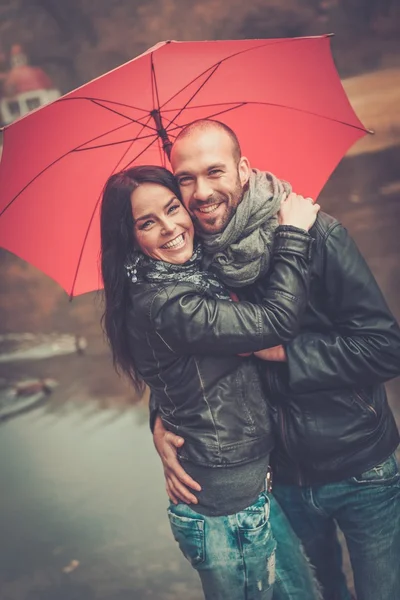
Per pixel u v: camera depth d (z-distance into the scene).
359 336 2.29
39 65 16.06
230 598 2.39
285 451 2.44
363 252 8.62
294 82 2.54
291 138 2.59
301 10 12.98
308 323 2.37
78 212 2.49
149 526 4.88
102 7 15.43
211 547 2.37
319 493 2.47
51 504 5.56
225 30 14.17
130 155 2.49
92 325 11.40
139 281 2.27
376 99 11.08
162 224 2.20
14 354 10.62
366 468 2.39
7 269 13.72
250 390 2.35
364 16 12.32
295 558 2.49
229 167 2.19
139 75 2.35
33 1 15.88
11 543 5.01
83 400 8.25
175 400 2.35
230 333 2.17
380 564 2.44
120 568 4.41
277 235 2.21
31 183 2.38
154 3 14.98
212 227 2.23
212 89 2.47
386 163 10.15
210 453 2.31
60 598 4.20
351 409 2.35
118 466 6.09
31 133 2.31
